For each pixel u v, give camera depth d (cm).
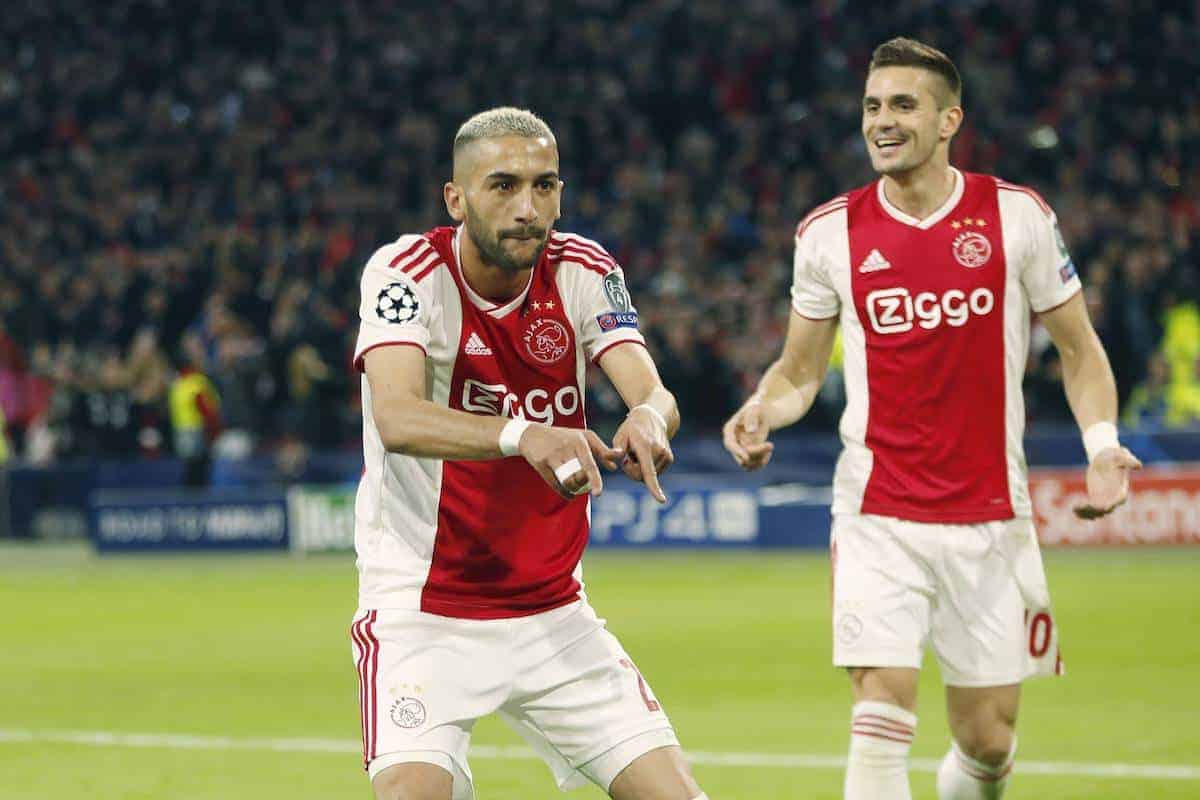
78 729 2898
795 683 3183
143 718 2995
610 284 1408
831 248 1792
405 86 8706
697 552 5703
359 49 9075
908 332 1748
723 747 2598
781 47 8138
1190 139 7125
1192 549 5259
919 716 2830
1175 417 5559
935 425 1745
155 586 5438
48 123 9294
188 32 9569
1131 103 7344
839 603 1756
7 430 7431
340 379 6556
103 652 3912
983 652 1748
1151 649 3475
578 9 8856
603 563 5547
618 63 8419
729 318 6159
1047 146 7156
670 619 4134
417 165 8169
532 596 1402
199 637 4128
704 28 8312
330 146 8538
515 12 8944
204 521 6494
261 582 5438
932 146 1734
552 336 1394
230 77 9281
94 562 6388
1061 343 1798
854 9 8256
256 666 3609
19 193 8819
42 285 8006
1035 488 5231
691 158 7588
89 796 2350
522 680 1400
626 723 1392
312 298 6788
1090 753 2484
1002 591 1748
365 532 1438
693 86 8106
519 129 1313
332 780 2420
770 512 5588
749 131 7662
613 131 7988
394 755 1364
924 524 1741
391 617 1400
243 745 2706
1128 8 7806
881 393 1767
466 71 8688
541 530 1405
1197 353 5566
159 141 8856
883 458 1764
